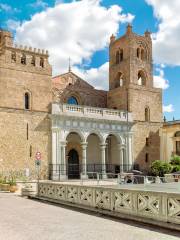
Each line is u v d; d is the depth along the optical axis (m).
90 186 17.08
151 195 12.95
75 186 18.56
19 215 15.80
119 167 55.47
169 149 57.06
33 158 46.31
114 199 15.16
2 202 21.80
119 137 54.94
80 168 54.88
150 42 62.09
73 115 50.06
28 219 14.60
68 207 18.62
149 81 60.75
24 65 47.69
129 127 56.28
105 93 61.41
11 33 47.19
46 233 11.59
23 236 11.13
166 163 47.91
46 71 49.56
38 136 47.19
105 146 53.34
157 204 12.69
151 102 59.50
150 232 11.60
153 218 12.84
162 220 12.38
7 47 46.56
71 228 12.45
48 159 47.59
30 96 47.62
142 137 57.56
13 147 44.94
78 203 18.23
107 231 11.85
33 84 48.12
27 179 45.25
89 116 51.88
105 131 53.47
